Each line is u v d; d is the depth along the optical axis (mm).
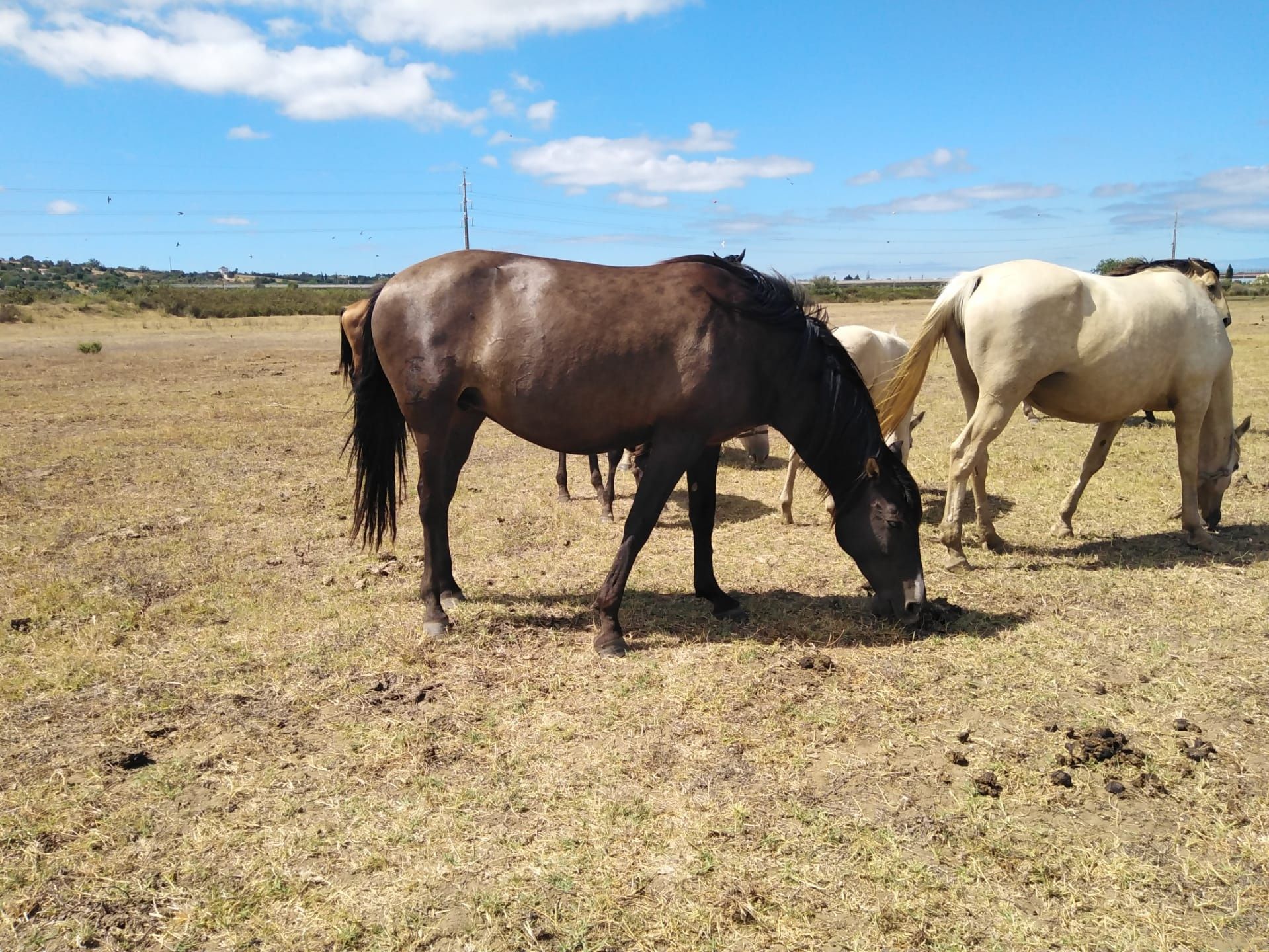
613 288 4387
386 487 5078
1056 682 4035
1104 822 2961
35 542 6184
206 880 2629
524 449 10734
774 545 6449
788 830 2883
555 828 2887
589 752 3387
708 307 4348
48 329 31516
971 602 5141
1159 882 2645
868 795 3111
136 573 5543
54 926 2420
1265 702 3816
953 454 5738
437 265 4590
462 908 2502
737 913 2477
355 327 5027
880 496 4621
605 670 4164
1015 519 7000
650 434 4535
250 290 52656
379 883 2617
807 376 4551
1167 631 4629
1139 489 7863
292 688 3947
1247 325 28969
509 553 6195
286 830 2879
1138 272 5949
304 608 5000
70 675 4023
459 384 4527
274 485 8195
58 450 9648
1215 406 6090
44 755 3338
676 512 7551
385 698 3871
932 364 20891
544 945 2365
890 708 3777
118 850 2777
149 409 13164
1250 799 3084
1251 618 4758
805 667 4188
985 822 2943
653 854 2748
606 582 4398
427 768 3275
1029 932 2416
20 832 2826
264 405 13789
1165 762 3332
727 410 4418
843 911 2500
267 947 2359
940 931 2420
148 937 2398
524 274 4465
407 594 5246
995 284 5457
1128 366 5484
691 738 3506
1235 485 7898
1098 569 5684
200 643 4453
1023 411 12422
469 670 4176
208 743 3471
